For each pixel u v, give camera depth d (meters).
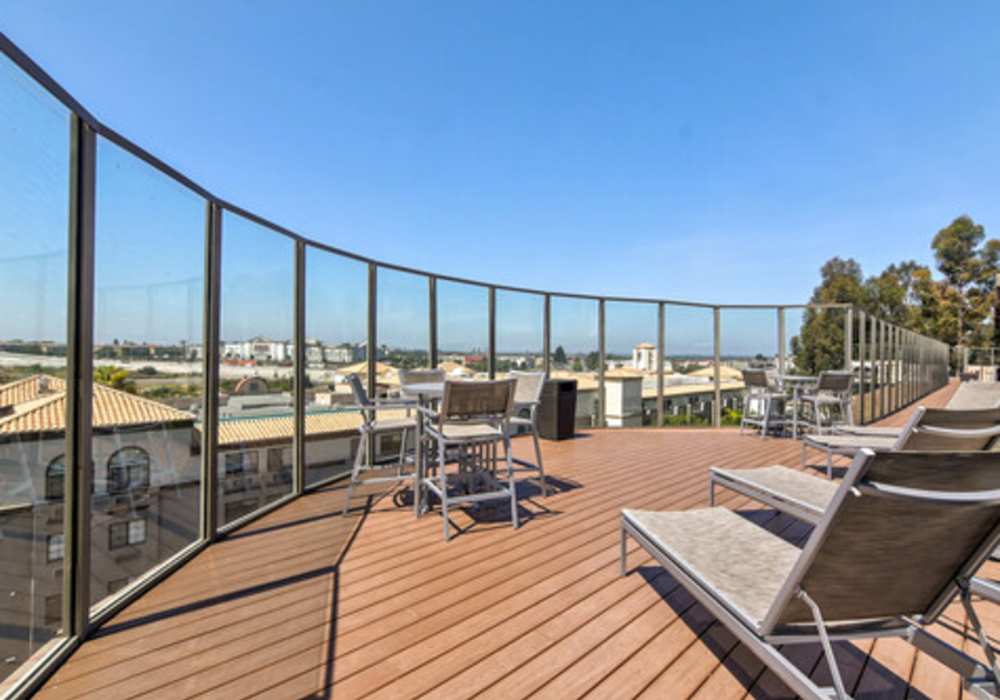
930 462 1.14
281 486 3.31
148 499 2.12
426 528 2.88
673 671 1.52
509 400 2.92
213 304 2.63
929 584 1.34
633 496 3.55
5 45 1.37
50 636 1.58
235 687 1.46
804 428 6.56
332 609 1.91
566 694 1.40
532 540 2.68
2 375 1.38
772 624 1.28
